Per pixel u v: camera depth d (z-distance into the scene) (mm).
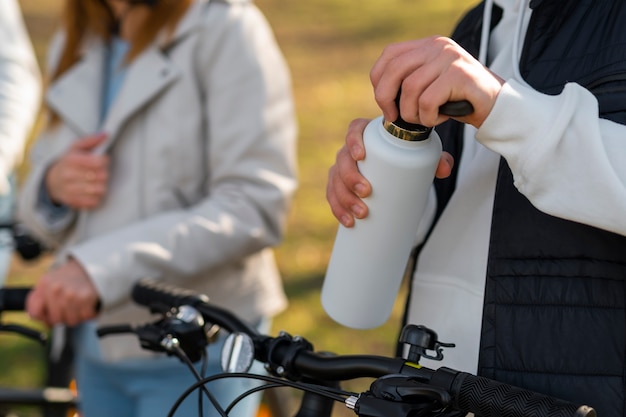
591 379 1738
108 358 3035
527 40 1841
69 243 3203
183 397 1833
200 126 3016
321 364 1848
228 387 2986
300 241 7547
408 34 13773
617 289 1740
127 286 2850
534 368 1765
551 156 1627
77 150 3045
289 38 13773
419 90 1617
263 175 2994
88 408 3195
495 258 1809
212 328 2148
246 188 2984
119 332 2152
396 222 1762
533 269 1777
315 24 14477
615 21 1742
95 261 2828
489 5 1984
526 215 1782
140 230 2908
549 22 1825
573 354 1745
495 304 1801
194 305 2148
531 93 1650
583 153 1617
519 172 1666
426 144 1718
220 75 2986
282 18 14797
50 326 2852
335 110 10914
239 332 2053
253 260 3125
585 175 1621
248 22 3039
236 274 3082
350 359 1800
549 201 1653
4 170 3471
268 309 3182
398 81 1646
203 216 2949
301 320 6211
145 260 2869
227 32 2996
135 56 3006
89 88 3176
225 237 2947
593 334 1740
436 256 1999
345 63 12641
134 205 3023
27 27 13188
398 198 1733
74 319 2838
